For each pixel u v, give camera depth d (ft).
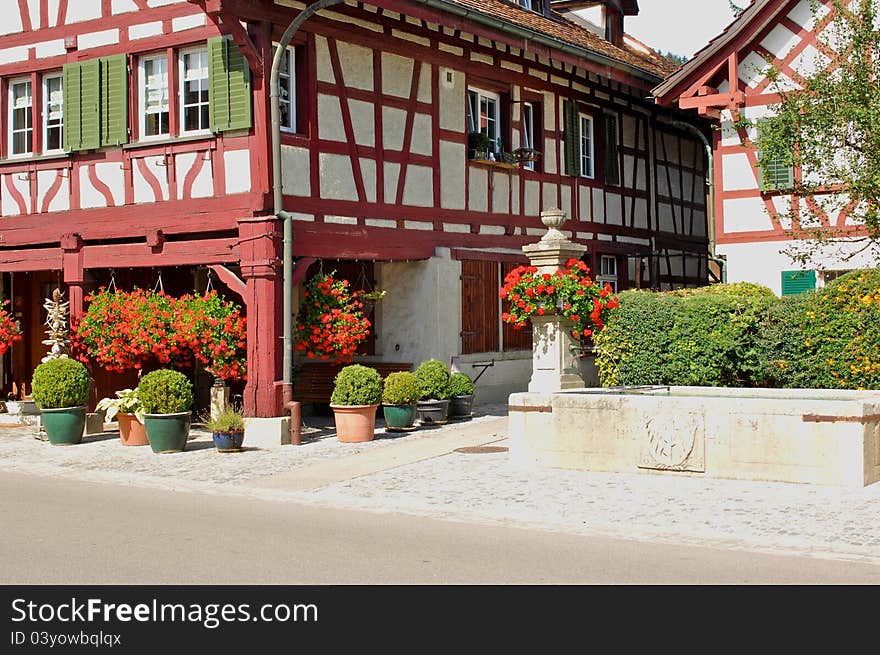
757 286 57.21
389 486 35.27
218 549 25.98
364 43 53.57
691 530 27.63
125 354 49.19
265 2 47.06
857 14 42.63
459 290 59.41
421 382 50.80
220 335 47.65
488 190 63.00
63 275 57.41
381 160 54.60
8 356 63.93
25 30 54.34
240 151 47.83
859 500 30.48
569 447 37.06
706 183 90.33
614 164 75.72
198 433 51.01
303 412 58.18
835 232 48.11
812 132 42.29
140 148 50.72
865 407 32.40
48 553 25.59
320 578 23.02
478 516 30.35
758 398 36.76
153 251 50.31
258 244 46.78
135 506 32.73
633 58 81.35
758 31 58.90
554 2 84.02
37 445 48.19
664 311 42.19
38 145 54.44
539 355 41.88
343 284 50.42
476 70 61.82
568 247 41.68
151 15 50.24
